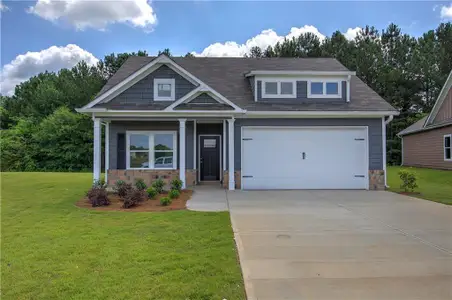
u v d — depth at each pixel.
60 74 37.69
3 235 5.99
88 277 4.04
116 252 4.96
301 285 3.92
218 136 15.18
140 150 14.05
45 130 29.62
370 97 14.15
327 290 3.78
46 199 10.27
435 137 20.77
